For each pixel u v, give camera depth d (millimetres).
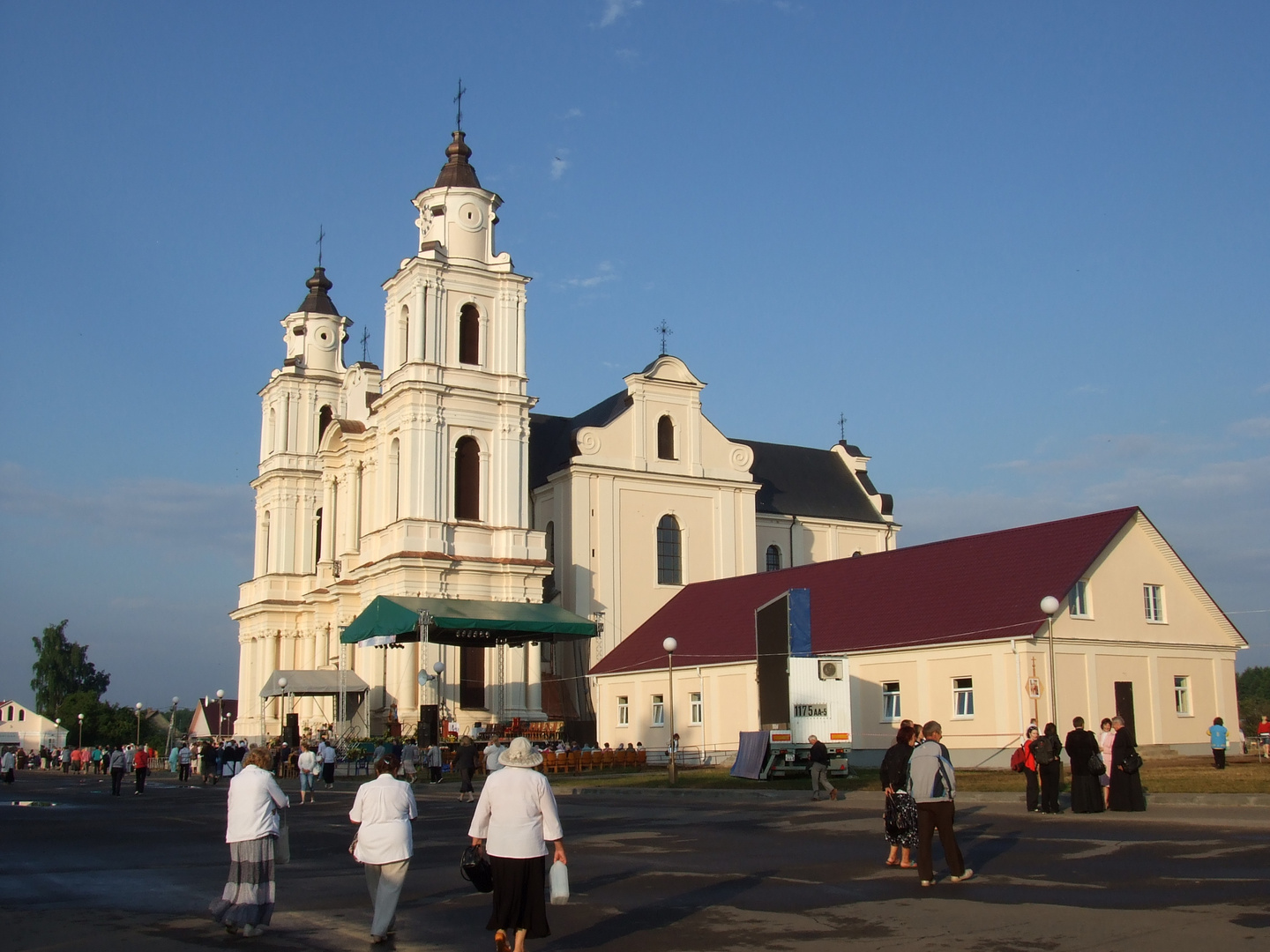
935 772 15133
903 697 41969
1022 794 27125
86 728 134250
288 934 12695
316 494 74812
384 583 56625
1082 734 23469
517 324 59469
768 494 70938
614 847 20141
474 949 11820
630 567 61375
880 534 73750
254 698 73312
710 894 14719
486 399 58031
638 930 12484
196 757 66188
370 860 12102
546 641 52500
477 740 51500
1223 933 11484
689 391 64938
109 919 13773
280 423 75000
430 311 57406
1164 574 43438
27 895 15766
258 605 73125
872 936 11852
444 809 30969
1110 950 10859
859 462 76625
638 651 54969
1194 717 43312
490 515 57781
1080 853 17391
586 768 47594
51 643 143625
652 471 62875
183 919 13695
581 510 60656
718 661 48438
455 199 59438
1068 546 41812
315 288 78188
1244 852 17062
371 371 68625
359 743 52375
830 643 44812
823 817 25078
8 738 131125
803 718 37062
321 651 67938
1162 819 21828
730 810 27609
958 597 42750
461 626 46375
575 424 68188
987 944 11312
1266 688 140750
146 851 21406
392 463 58625
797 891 14742
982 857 17406
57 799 39750
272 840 12805
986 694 39281
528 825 10711
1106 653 40750
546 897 14836
